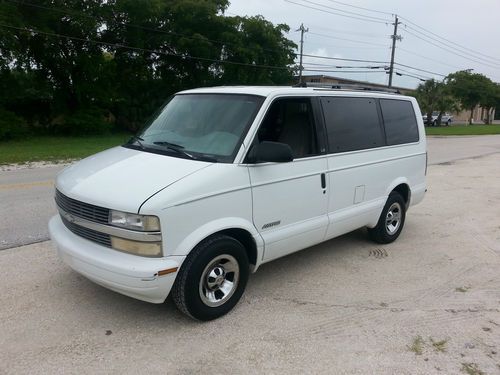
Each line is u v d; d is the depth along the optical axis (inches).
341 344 148.5
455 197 399.5
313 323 161.6
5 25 879.7
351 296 185.2
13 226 257.3
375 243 254.8
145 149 173.9
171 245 141.3
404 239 268.2
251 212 164.6
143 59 1250.6
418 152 265.9
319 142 193.5
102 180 151.9
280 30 1346.0
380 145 232.7
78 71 1127.0
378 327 160.4
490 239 273.4
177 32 1243.8
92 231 148.9
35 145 850.1
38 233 245.0
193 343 145.7
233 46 1251.2
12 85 1016.2
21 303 166.1
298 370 133.8
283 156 158.4
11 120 980.6
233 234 166.6
